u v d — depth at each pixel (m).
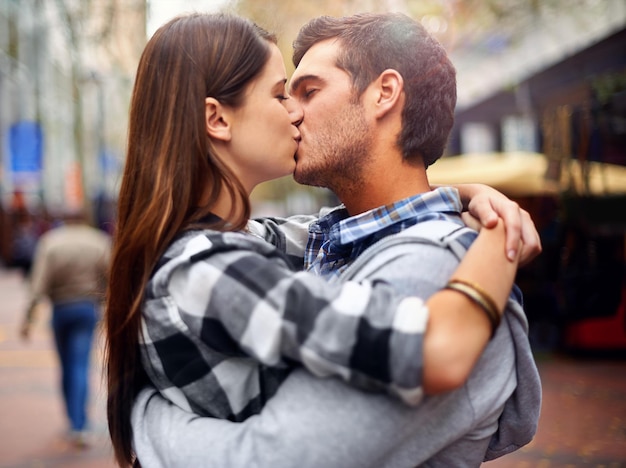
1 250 28.19
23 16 20.89
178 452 1.20
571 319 8.84
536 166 10.35
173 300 1.23
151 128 1.34
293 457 1.12
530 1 8.59
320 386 1.15
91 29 12.16
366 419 1.13
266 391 1.21
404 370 1.07
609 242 8.71
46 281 5.62
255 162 1.38
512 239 1.20
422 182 1.49
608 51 7.13
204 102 1.33
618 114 7.78
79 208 5.85
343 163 1.46
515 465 4.55
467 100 10.16
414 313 1.09
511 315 1.27
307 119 1.48
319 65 1.48
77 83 14.29
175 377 1.23
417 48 1.45
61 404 6.81
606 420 5.61
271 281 1.15
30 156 23.02
